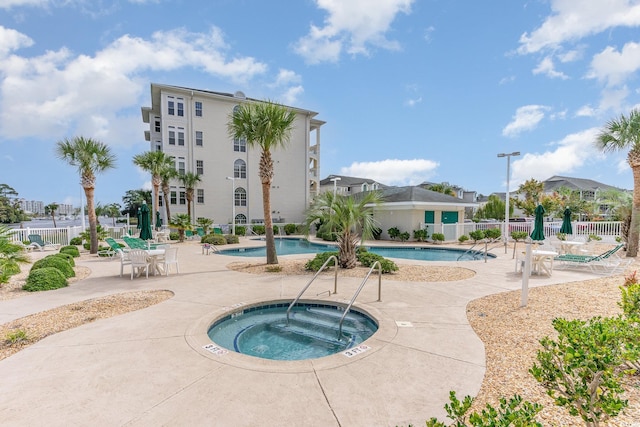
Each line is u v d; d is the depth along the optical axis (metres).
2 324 5.36
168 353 4.17
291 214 35.06
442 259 14.92
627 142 12.23
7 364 3.88
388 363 3.88
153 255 9.59
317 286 8.09
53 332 4.96
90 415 2.88
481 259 13.64
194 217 30.33
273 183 34.06
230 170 32.03
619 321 2.55
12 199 59.97
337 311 6.60
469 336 4.73
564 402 2.13
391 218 22.55
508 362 3.86
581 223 18.42
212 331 5.51
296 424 2.75
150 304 6.53
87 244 17.12
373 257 10.99
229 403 3.05
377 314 5.78
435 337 4.69
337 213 10.31
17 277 9.74
